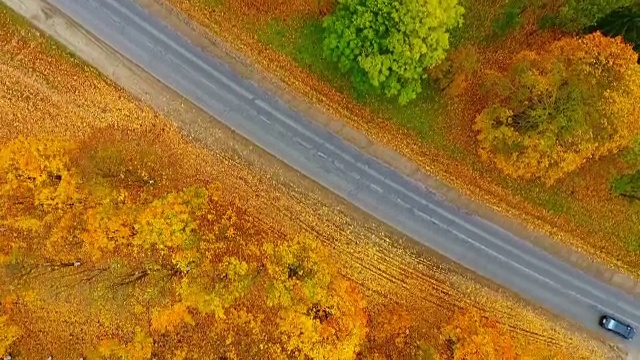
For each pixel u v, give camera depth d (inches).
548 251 1978.3
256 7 1908.2
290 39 1911.9
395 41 1642.5
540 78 1675.7
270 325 1903.3
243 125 1941.4
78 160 1911.9
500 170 1939.0
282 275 1770.4
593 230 1971.0
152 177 1936.5
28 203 1849.2
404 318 1951.3
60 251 1929.1
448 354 1856.5
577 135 1669.5
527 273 1980.8
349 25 1686.8
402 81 1758.1
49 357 1959.9
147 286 1930.4
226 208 1935.3
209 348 1941.4
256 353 1911.9
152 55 1934.1
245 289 1802.4
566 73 1683.1
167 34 1932.8
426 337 1918.1
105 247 1877.5
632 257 1978.3
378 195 1957.4
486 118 1759.4
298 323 1710.1
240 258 1859.0
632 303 1987.0
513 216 1968.5
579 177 1936.5
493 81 1792.6
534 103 1690.5
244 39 1924.2
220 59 1931.6
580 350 1979.6
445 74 1814.7
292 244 1872.5
